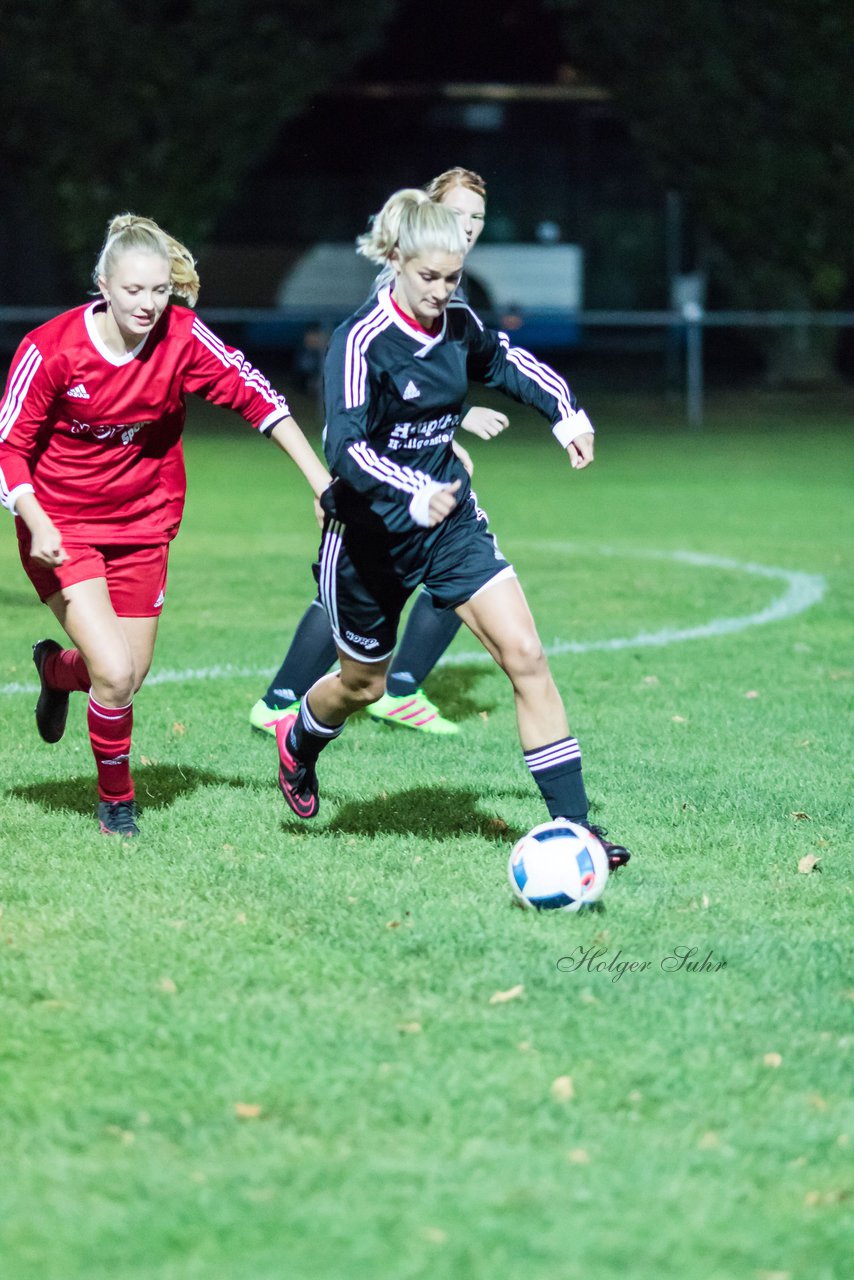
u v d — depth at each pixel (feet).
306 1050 34.24
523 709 45.50
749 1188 28.84
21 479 46.37
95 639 48.19
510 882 43.62
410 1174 29.17
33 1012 36.35
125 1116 31.45
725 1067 33.71
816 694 74.18
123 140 262.26
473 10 307.99
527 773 59.31
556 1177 29.12
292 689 64.34
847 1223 27.78
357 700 47.24
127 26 255.09
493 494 169.27
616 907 43.86
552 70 310.24
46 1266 26.37
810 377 287.28
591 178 293.23
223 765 60.29
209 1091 32.45
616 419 256.52
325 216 271.28
